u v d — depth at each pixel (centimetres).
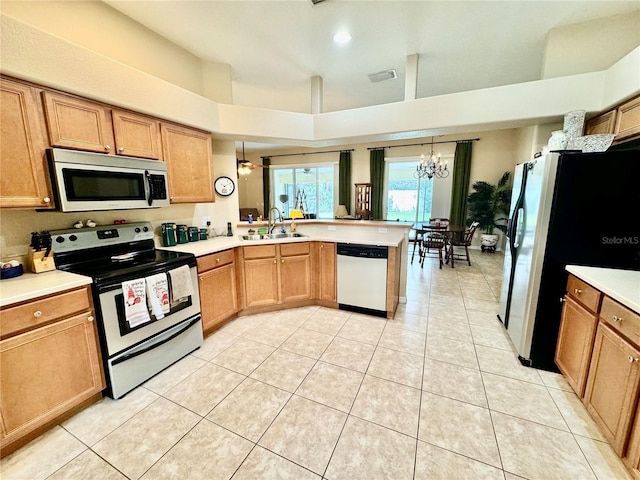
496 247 651
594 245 190
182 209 304
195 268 237
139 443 151
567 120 264
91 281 172
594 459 139
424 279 437
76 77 184
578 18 258
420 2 232
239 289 301
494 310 320
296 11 241
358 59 334
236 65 345
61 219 210
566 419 164
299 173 908
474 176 655
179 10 238
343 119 346
